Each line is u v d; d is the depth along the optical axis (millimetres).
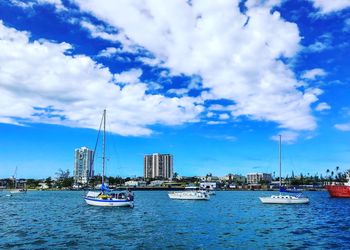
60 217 72625
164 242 42812
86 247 39469
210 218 71938
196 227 56938
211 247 39938
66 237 46250
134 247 39625
